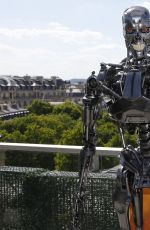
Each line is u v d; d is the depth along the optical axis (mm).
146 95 2938
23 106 154125
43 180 4668
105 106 3041
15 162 5160
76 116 84625
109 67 3092
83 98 3002
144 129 3008
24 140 65000
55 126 72062
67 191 4586
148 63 3037
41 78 166500
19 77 160750
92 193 4457
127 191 2990
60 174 4641
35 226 4734
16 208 4812
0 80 151500
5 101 149000
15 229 4832
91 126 3008
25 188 4754
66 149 4812
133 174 3004
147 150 3000
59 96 166375
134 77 2924
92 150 3039
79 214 3152
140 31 3047
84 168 3055
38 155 5047
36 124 70875
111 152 4500
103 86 2975
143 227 2945
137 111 2867
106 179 4402
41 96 162625
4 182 4848
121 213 3049
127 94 2885
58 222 4641
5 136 64438
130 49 3102
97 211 4453
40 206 4703
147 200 2928
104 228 4434
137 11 3062
